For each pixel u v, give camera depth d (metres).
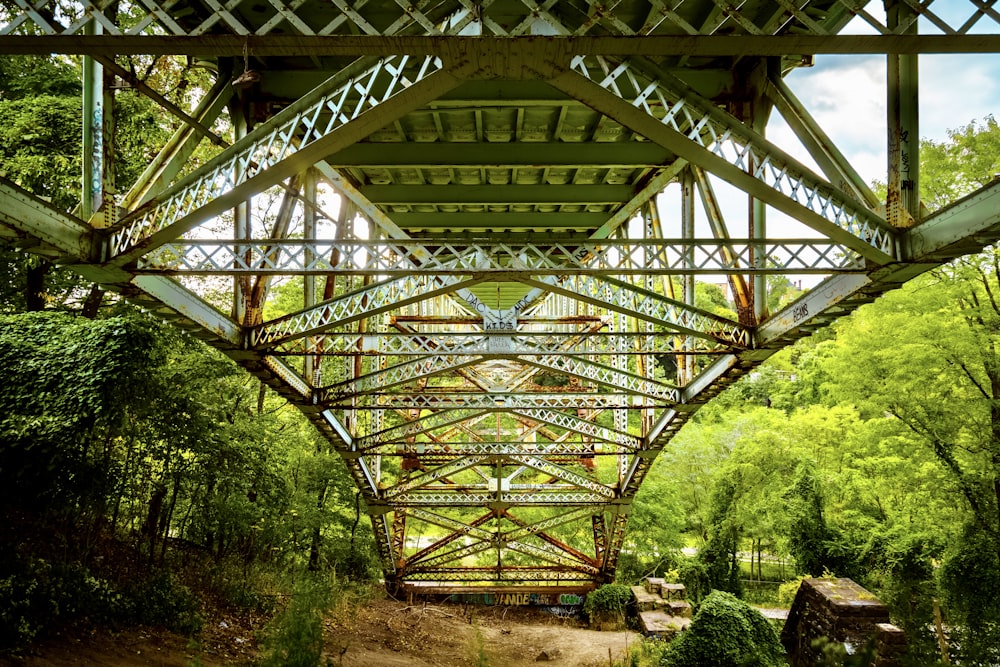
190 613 12.77
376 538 25.44
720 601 13.98
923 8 5.11
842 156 8.29
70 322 12.41
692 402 15.83
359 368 16.83
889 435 19.45
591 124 11.60
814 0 8.09
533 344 14.02
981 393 17.83
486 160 12.25
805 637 14.01
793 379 46.28
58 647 9.39
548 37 5.14
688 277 12.77
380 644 18.30
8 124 13.64
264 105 10.11
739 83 9.92
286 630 8.04
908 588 17.88
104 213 8.23
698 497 33.59
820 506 23.95
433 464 29.48
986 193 6.60
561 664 19.06
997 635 9.58
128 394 11.53
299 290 26.80
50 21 5.18
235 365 15.48
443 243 9.55
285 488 18.45
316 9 8.34
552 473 24.91
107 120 8.34
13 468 10.32
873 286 8.79
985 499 17.72
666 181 12.44
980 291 17.81
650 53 5.33
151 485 14.47
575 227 17.52
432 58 5.89
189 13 8.38
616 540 26.17
